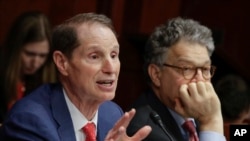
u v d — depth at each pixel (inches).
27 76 233.0
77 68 140.0
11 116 140.1
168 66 166.7
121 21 357.4
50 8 336.2
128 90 359.3
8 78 226.7
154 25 371.9
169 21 172.2
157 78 171.3
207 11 389.7
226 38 396.2
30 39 227.6
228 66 366.6
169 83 166.9
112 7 351.6
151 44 171.5
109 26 143.2
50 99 148.0
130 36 358.6
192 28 167.5
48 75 233.0
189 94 161.6
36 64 230.2
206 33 168.1
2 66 228.7
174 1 378.3
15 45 227.8
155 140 158.4
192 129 169.5
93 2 349.1
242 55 402.6
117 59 142.8
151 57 171.5
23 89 231.9
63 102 147.4
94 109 148.6
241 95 215.9
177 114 169.8
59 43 143.0
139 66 364.5
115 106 168.9
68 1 340.8
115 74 140.9
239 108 214.8
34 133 136.0
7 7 323.3
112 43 140.4
